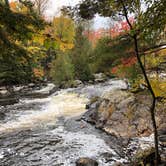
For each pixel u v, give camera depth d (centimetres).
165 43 513
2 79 2573
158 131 1015
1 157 923
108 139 1051
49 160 884
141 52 533
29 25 321
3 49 326
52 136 1134
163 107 1098
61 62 2755
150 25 391
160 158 739
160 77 835
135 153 889
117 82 2759
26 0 325
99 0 499
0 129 1277
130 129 1074
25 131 1230
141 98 1183
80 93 2238
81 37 2858
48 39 354
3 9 302
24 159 901
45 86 2797
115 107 1221
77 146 998
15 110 1697
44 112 1614
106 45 521
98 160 862
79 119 1371
